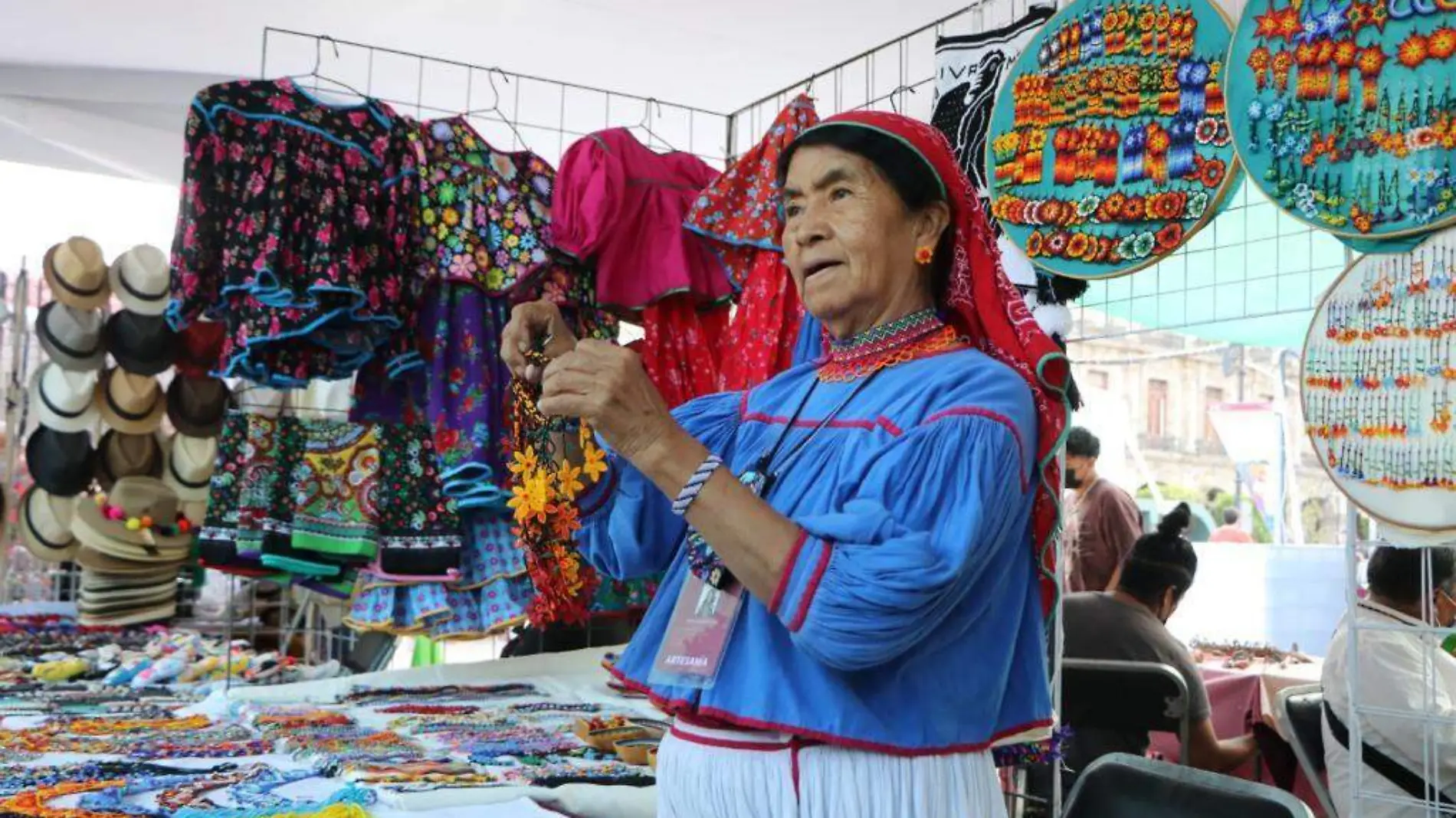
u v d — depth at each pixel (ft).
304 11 14.35
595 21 14.24
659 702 4.31
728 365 11.41
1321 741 10.75
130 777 8.40
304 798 7.96
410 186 11.79
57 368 17.03
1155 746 13.05
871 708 3.88
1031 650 4.41
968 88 10.23
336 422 13.71
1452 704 9.17
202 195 11.19
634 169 12.30
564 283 12.50
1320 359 7.95
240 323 11.30
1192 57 8.48
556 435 4.98
